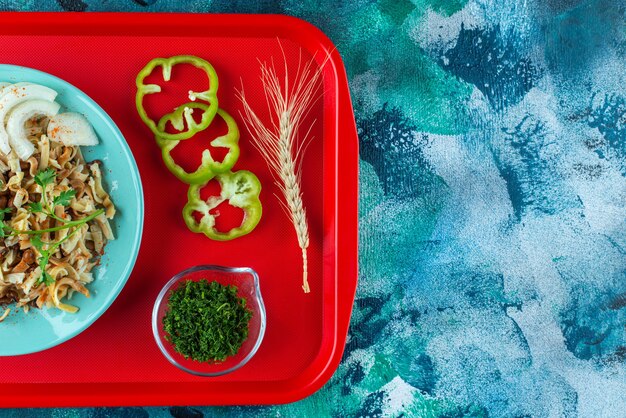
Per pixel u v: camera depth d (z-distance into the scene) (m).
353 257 0.64
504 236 0.69
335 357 0.65
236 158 0.64
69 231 0.61
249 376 0.66
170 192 0.65
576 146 0.69
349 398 0.68
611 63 0.69
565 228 0.69
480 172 0.68
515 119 0.68
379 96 0.68
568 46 0.69
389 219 0.68
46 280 0.58
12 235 0.60
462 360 0.69
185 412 0.67
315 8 0.67
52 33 0.64
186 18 0.63
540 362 0.69
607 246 0.69
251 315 0.63
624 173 0.69
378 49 0.68
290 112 0.63
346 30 0.68
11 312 0.62
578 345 0.69
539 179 0.69
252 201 0.64
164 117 0.64
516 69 0.68
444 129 0.68
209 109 0.63
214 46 0.65
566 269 0.69
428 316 0.68
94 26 0.63
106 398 0.64
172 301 0.62
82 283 0.62
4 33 0.63
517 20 0.68
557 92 0.69
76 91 0.61
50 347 0.62
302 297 0.66
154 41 0.65
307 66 0.66
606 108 0.69
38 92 0.60
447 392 0.69
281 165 0.62
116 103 0.65
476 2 0.68
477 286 0.69
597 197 0.69
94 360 0.65
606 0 0.69
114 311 0.65
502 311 0.69
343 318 0.65
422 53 0.68
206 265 0.63
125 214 0.62
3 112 0.60
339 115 0.64
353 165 0.64
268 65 0.65
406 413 0.68
